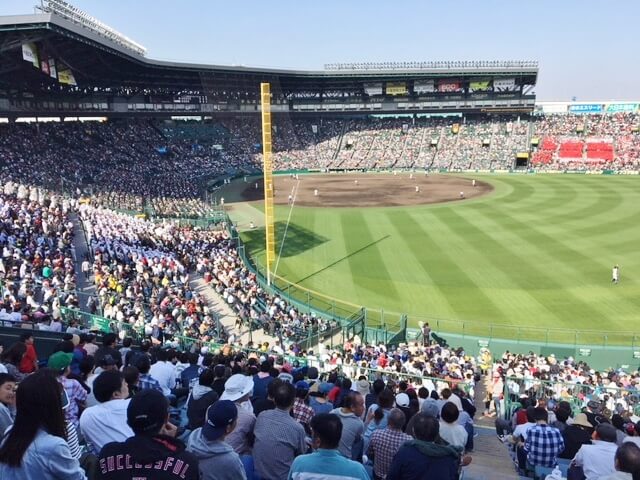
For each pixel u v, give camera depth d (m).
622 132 122.00
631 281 42.19
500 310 37.72
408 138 132.38
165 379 12.95
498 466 13.38
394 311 38.25
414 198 84.06
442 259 49.62
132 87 102.25
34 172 69.94
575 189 87.94
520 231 59.03
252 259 51.25
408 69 123.69
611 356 31.05
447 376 22.73
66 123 93.94
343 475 5.77
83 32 63.66
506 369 25.12
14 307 21.77
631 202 74.00
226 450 6.05
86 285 32.22
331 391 13.32
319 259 51.31
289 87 128.00
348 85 130.25
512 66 124.25
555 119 129.75
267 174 46.12
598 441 9.49
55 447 4.91
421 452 6.32
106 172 81.88
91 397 9.34
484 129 131.12
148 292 31.36
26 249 32.84
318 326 33.25
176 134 114.19
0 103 78.06
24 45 59.47
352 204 80.12
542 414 11.64
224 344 23.45
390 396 10.79
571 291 40.66
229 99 113.94
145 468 4.70
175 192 78.25
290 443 7.50
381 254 52.16
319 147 131.62
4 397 6.66
